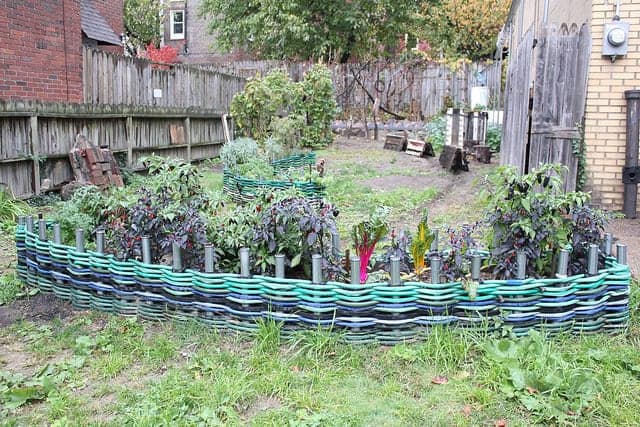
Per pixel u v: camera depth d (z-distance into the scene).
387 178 10.45
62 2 10.52
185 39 32.22
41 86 10.13
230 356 3.20
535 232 3.44
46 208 7.82
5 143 7.67
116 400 2.86
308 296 3.31
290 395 2.84
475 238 5.53
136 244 3.87
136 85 12.73
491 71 21.11
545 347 3.10
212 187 9.38
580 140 6.92
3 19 9.23
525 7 13.34
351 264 3.32
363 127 20.05
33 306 4.11
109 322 3.73
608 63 6.80
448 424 2.61
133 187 9.06
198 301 3.55
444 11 28.62
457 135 15.02
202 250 3.71
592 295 3.40
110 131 10.05
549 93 6.96
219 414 2.70
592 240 3.60
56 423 2.64
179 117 12.41
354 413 2.70
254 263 3.59
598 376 2.90
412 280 3.65
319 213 3.68
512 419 2.63
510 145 9.84
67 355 3.36
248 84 13.16
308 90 15.87
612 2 6.70
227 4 24.86
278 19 23.22
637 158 6.74
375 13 24.14
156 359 3.23
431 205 8.05
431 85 21.80
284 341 3.35
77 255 3.98
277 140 10.84
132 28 32.62
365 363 3.14
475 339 3.20
